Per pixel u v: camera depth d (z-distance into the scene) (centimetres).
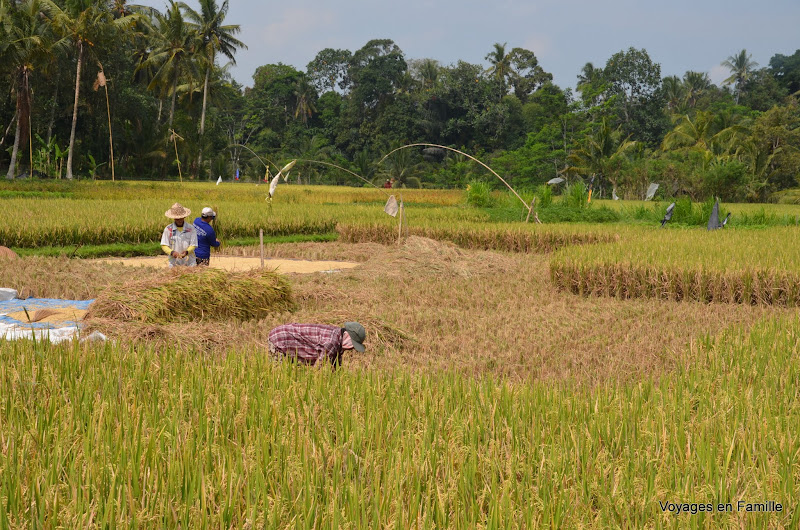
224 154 7638
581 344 814
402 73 9894
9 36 4194
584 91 7269
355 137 9700
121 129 5897
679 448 377
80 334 725
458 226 2141
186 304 866
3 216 1883
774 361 609
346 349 634
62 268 1222
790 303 1131
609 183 5653
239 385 464
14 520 285
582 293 1261
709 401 473
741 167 5153
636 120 8594
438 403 452
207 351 719
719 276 1173
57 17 4331
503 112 8950
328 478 334
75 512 287
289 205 3006
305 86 9944
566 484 341
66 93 5328
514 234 2045
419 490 315
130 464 329
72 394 430
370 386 480
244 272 972
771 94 9706
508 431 398
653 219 2892
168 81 6241
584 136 6894
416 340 814
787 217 2825
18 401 418
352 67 10238
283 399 436
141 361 525
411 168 7675
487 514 314
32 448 355
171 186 4678
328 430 401
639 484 334
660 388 518
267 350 646
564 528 300
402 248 1602
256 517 296
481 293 1207
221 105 7444
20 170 5278
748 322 930
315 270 1527
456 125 9162
